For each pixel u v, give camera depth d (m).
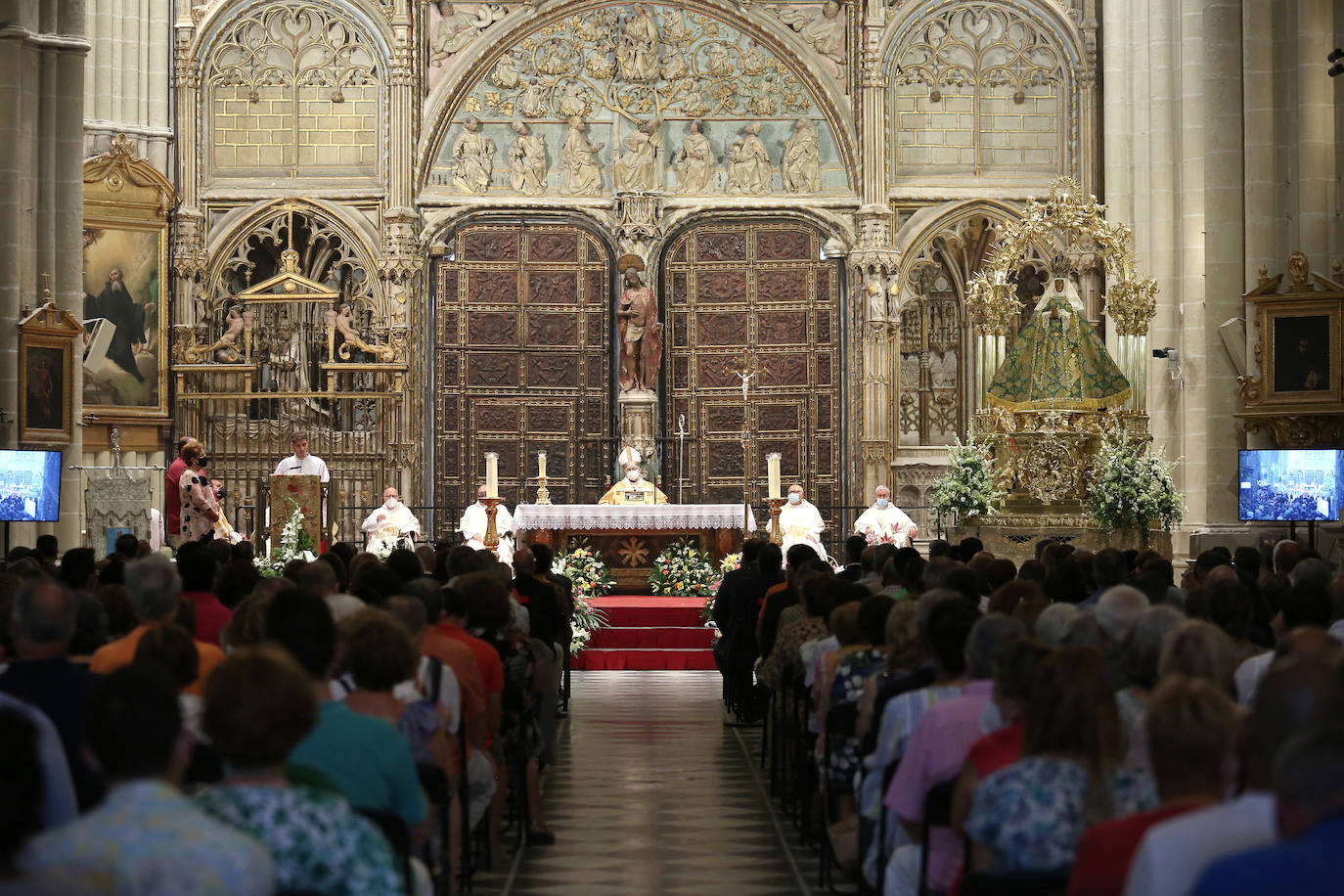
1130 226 30.92
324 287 30.88
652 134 32.66
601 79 32.75
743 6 32.53
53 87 23.62
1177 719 4.48
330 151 32.28
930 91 32.59
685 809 12.96
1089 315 31.47
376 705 6.89
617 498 28.88
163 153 31.33
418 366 32.03
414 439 31.84
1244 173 22.95
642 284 31.86
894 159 32.47
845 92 32.62
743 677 17.62
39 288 23.50
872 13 32.06
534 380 32.69
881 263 31.88
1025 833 5.50
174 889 3.94
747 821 12.46
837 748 9.92
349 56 32.22
